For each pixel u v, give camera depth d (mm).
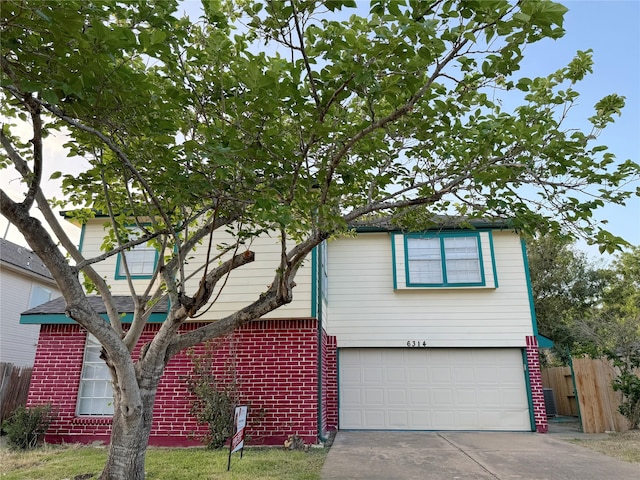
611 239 5238
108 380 9914
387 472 6801
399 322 11852
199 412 9273
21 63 3977
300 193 5066
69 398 9688
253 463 7230
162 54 4574
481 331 11539
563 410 14172
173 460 7438
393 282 12023
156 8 4188
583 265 20250
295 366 9516
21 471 6738
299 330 9711
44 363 9922
